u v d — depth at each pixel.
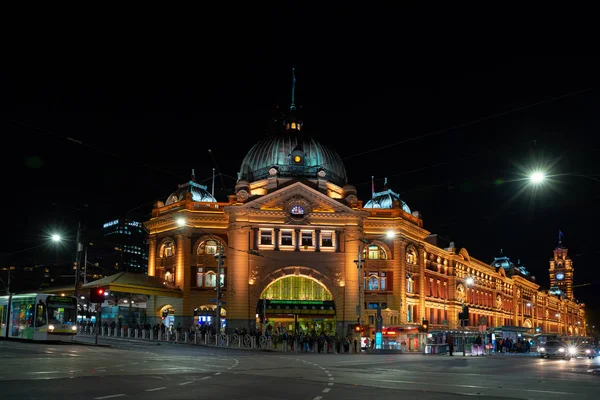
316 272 73.19
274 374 26.83
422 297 84.31
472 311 107.69
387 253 79.31
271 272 72.69
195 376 24.34
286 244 73.94
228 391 19.47
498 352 76.06
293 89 88.19
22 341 50.09
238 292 71.50
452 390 20.83
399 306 77.56
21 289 149.12
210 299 72.69
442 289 96.31
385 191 87.88
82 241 62.19
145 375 24.23
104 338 62.94
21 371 24.53
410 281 82.94
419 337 66.81
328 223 74.56
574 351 59.62
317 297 74.25
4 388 19.00
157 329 66.19
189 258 75.38
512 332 97.94
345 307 72.62
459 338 71.69
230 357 39.97
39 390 18.67
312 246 73.88
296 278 74.31
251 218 73.50
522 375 28.58
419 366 35.16
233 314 71.06
